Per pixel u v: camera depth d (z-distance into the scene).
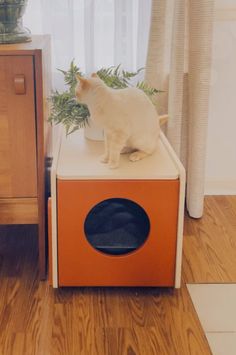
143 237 1.68
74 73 1.75
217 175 2.43
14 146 1.59
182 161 2.29
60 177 1.52
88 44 2.04
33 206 1.67
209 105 2.29
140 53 2.12
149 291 1.68
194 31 2.00
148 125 1.63
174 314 1.58
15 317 1.54
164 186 1.54
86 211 1.56
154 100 2.12
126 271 1.63
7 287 1.69
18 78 1.50
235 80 2.25
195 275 1.78
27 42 1.66
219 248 1.97
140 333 1.48
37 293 1.66
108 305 1.61
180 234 1.60
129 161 1.62
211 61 2.04
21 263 1.83
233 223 2.17
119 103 1.55
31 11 2.03
